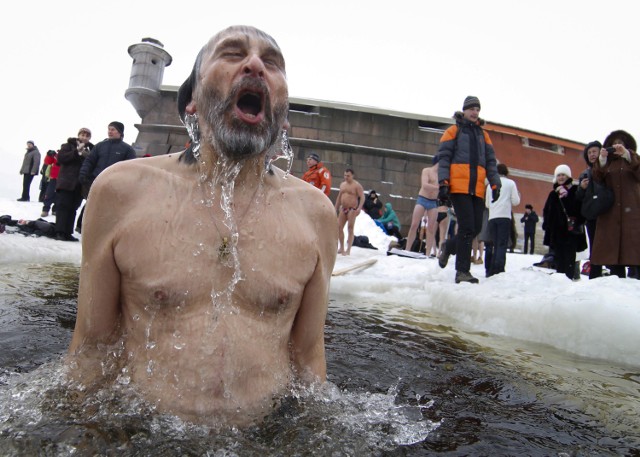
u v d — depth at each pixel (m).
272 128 1.43
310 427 1.41
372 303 4.86
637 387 2.26
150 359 1.34
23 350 2.06
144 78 17.67
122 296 1.40
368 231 14.05
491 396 1.98
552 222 6.43
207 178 1.42
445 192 5.33
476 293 4.43
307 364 1.60
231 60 1.42
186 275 1.33
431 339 3.16
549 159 22.62
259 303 1.40
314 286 1.54
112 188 1.36
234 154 1.37
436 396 1.92
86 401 1.37
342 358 2.44
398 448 1.39
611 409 1.88
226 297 1.36
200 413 1.30
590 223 5.66
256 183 1.47
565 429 1.64
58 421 1.30
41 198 14.38
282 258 1.43
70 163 7.63
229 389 1.33
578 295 3.48
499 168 7.28
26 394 1.42
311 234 1.52
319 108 18.55
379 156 18.58
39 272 4.48
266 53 1.46
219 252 1.36
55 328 2.48
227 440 1.28
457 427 1.60
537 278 4.81
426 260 8.25
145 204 1.36
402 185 18.66
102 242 1.36
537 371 2.47
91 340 1.42
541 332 3.42
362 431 1.46
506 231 6.87
